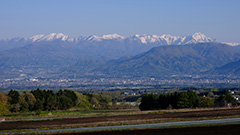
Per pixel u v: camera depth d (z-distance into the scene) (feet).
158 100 610.65
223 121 331.77
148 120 357.00
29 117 451.12
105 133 275.80
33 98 616.39
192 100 572.10
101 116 431.02
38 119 415.44
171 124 320.91
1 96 560.61
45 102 623.77
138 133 271.49
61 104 638.94
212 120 343.26
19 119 422.82
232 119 348.79
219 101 599.98
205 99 589.73
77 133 280.92
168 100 593.42
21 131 310.24
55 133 284.61
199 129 282.36
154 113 450.30
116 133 274.36
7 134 287.69
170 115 404.77
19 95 606.55
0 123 378.73
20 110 590.55
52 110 626.23
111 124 333.83
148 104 609.42
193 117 373.40
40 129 317.63
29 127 336.29
